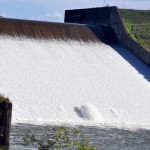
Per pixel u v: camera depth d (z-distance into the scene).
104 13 84.75
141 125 57.41
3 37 68.81
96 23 85.81
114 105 60.81
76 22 89.31
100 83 65.75
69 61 69.19
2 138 38.03
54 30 75.31
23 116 52.34
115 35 82.31
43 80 61.22
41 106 55.19
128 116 59.34
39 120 52.31
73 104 57.75
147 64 76.69
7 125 38.09
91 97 60.91
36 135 43.78
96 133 49.09
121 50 79.31
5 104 38.06
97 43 78.19
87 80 65.38
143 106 62.97
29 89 57.94
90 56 73.06
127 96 64.38
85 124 53.69
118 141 46.25
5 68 61.38
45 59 67.12
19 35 70.62
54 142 26.69
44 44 71.44
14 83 58.28
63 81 62.78
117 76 69.56
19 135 43.50
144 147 44.75
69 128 49.75
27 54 66.75
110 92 64.06
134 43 79.19
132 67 74.44
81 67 68.69
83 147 25.70
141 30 93.00
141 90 67.56
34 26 73.69
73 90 61.22
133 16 102.44
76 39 76.25
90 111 57.06
